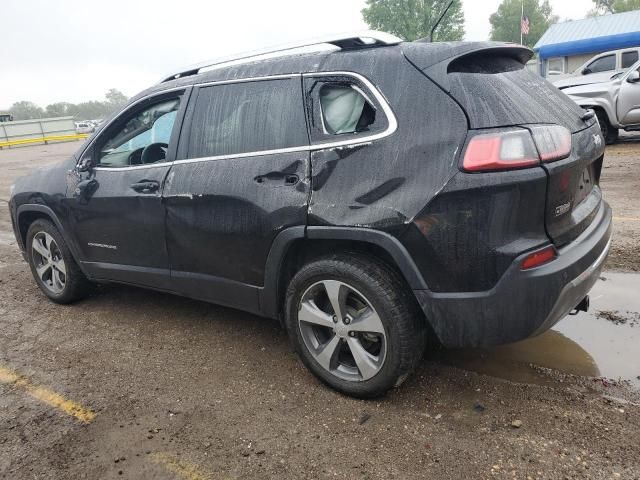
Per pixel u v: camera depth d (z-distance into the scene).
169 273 3.56
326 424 2.68
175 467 2.44
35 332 3.98
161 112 3.59
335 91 2.80
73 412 2.92
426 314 2.54
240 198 3.00
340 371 2.91
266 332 3.78
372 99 2.65
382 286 2.60
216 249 3.21
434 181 2.40
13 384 3.24
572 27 26.70
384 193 2.52
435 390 2.93
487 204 2.32
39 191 4.20
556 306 2.40
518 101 2.51
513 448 2.43
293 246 2.91
